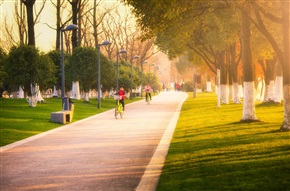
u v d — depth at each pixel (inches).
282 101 2866.6
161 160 831.7
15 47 2412.6
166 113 2337.6
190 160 807.1
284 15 1188.5
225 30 2247.8
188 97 4884.4
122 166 786.2
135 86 4837.6
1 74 2381.9
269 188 571.5
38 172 738.2
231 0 1300.4
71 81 3366.1
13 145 1089.4
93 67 3216.0
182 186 595.8
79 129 1499.8
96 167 778.2
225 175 659.4
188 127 1489.9
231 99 3346.5
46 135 1317.7
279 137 1090.7
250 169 700.7
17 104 2539.4
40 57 2412.6
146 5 1138.7
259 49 2406.5
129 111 2534.5
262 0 1262.3
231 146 969.5
